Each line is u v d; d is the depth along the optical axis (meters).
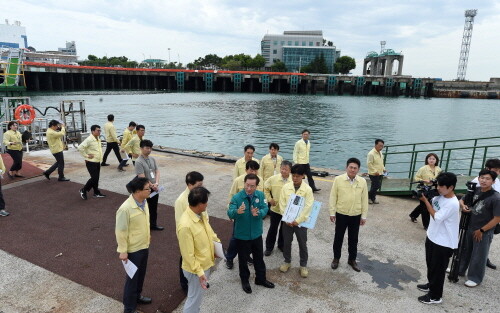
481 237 4.52
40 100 48.22
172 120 34.59
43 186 8.60
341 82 91.69
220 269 5.11
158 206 7.52
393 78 89.50
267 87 89.19
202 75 87.88
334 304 4.30
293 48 150.62
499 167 4.93
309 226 4.71
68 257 5.20
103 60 121.00
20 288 4.44
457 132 30.59
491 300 4.44
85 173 9.90
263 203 4.42
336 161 19.23
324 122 35.28
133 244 3.84
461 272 4.94
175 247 5.62
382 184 9.11
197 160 12.31
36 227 6.23
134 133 10.91
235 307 4.19
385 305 4.30
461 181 8.41
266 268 5.17
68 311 4.04
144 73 84.44
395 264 5.32
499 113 48.88
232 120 35.47
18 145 8.77
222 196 8.35
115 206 7.37
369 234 6.39
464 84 97.62
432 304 4.32
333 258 5.50
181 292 4.41
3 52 20.08
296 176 4.79
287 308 4.20
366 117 40.25
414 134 29.00
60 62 88.50
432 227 4.29
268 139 25.50
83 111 14.74
